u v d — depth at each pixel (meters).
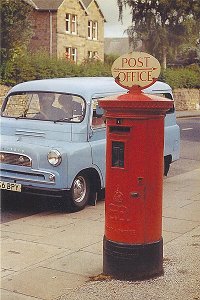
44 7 44.62
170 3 44.06
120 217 5.14
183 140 18.86
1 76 25.70
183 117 32.94
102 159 8.70
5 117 9.09
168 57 47.31
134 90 5.16
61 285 5.08
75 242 6.55
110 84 9.30
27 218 7.91
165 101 5.06
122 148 5.09
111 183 5.19
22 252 6.14
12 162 8.23
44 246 6.39
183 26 45.12
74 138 8.39
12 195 9.20
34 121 8.73
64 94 8.85
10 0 25.59
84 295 4.82
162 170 5.27
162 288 4.94
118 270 5.17
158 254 5.23
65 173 7.98
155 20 45.25
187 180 11.08
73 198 8.20
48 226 7.41
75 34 47.50
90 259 5.86
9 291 4.95
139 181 5.09
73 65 30.47
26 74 26.84
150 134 5.09
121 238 5.14
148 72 5.12
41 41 45.06
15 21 25.98
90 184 8.68
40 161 8.03
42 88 9.06
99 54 51.44
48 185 7.98
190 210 8.23
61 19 45.38
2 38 25.78
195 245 6.28
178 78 40.34
